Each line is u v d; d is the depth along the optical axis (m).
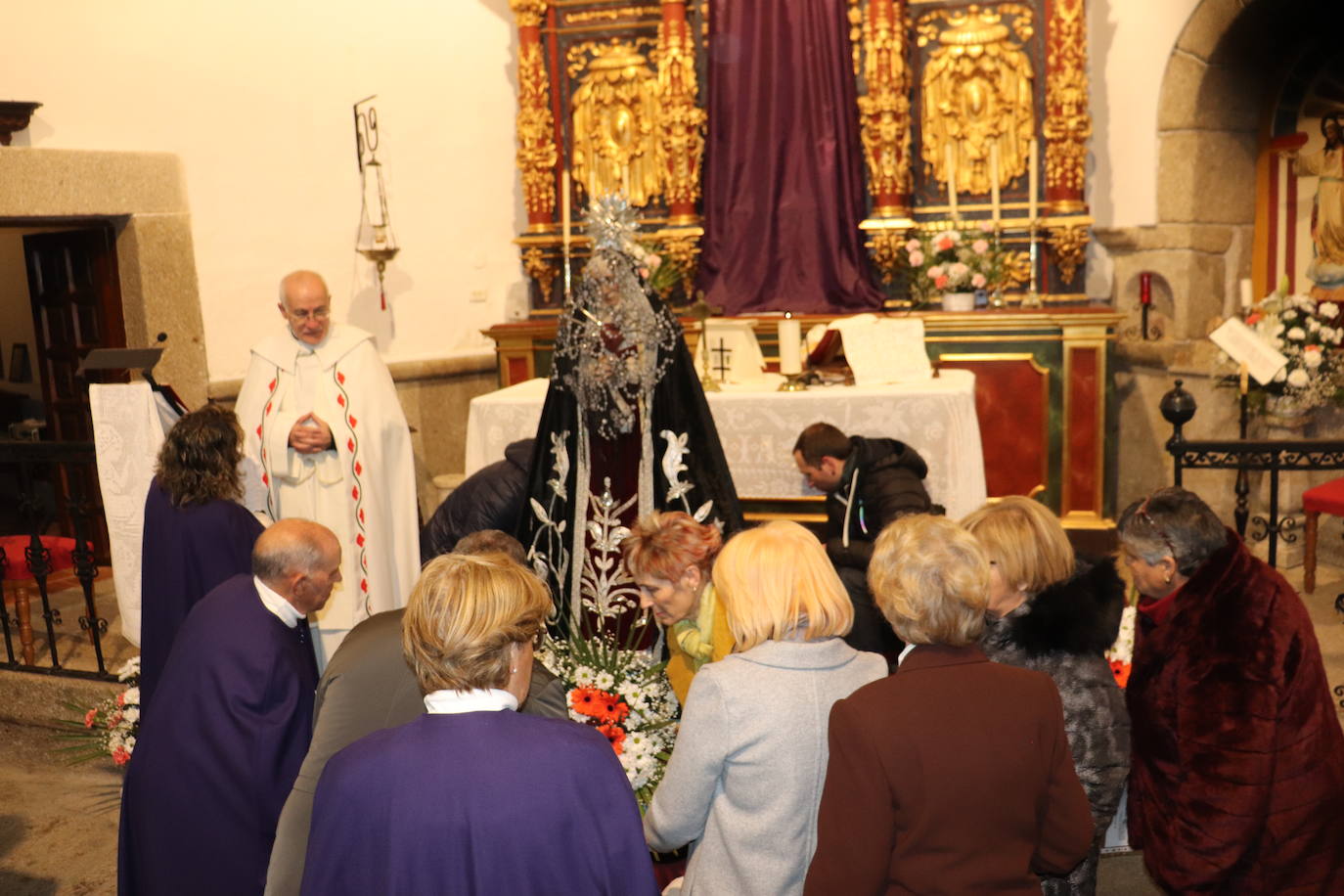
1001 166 7.30
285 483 4.49
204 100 6.75
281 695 2.69
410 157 7.69
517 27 7.80
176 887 2.68
